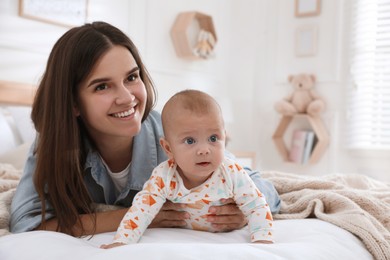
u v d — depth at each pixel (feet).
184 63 14.01
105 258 2.86
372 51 12.94
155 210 3.87
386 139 12.78
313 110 13.35
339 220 4.26
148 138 4.88
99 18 11.48
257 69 15.24
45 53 10.32
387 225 4.64
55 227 4.21
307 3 14.12
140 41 12.62
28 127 8.48
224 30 15.47
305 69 14.25
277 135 14.24
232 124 15.48
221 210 4.02
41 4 10.12
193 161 3.71
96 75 4.18
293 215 4.84
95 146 4.78
